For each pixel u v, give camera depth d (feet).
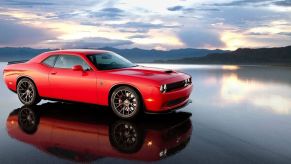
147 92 18.52
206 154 12.87
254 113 21.76
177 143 14.42
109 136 15.56
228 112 22.08
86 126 17.53
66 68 21.83
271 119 19.79
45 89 22.57
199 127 17.47
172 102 19.61
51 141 14.67
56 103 24.76
